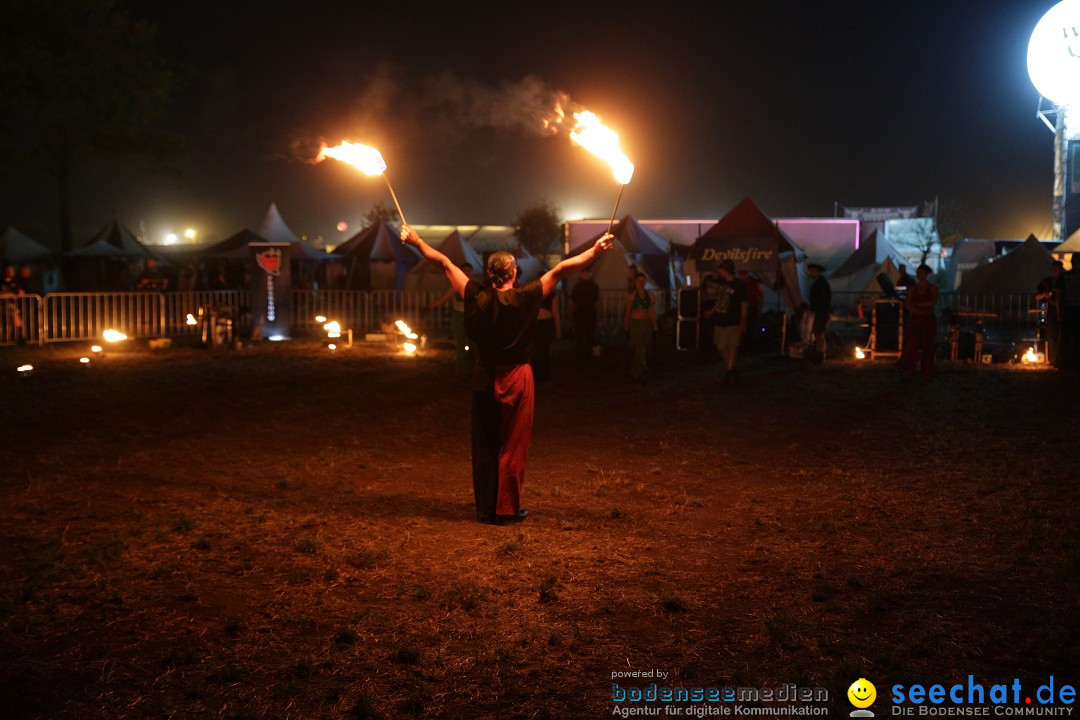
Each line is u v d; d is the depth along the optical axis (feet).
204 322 63.77
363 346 65.05
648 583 16.39
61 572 16.79
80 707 11.92
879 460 26.81
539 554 18.11
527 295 20.25
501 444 20.52
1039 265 86.84
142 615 14.99
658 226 111.45
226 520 20.54
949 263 127.65
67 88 99.50
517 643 13.85
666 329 78.79
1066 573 16.39
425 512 21.43
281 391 42.68
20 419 34.53
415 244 21.29
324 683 12.62
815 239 117.70
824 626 14.33
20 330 64.49
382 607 15.33
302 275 110.11
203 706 12.00
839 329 84.28
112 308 69.87
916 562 17.34
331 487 23.90
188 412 36.45
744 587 16.16
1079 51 116.88
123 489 23.54
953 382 44.88
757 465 26.40
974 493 22.43
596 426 33.37
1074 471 24.63
